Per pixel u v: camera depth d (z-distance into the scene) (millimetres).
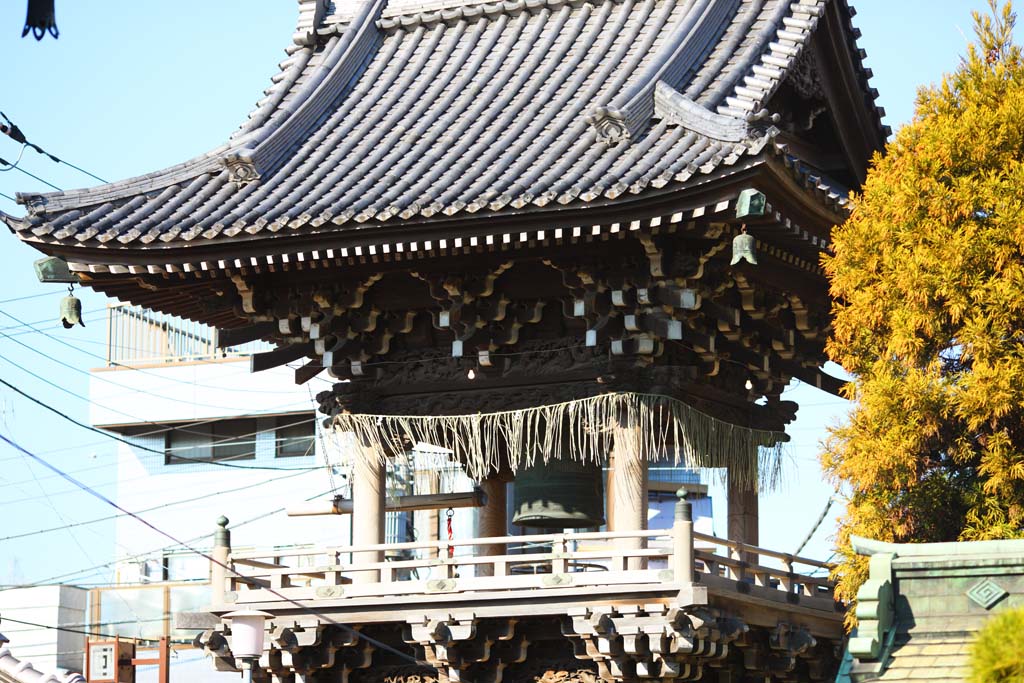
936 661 18797
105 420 51312
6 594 47344
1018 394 24375
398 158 28406
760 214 23469
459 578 25766
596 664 26094
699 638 24531
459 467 28938
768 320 27875
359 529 27609
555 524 27750
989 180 25234
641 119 26609
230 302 28000
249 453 50938
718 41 29359
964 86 26781
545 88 29625
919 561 19891
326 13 33562
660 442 26547
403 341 28156
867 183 26750
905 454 25078
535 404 27031
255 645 24875
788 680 28391
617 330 26219
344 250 25969
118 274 27297
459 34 32344
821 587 29312
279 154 29297
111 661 40875
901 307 25531
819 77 29031
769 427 29062
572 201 24328
